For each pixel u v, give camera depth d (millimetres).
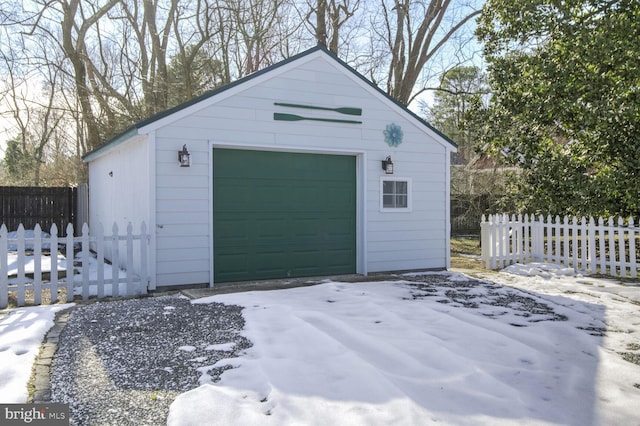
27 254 11859
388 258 9484
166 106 20828
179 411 3062
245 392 3393
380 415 3004
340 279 8477
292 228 8664
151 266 7336
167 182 7477
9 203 14789
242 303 6227
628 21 8695
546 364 4062
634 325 5484
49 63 19203
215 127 7840
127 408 3203
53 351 4344
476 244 16547
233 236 8125
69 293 6738
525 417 3049
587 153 10773
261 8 19234
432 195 10008
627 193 9875
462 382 3566
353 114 9086
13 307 6383
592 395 3445
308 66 8648
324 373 3693
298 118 8539
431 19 20109
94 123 19469
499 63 10734
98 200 12570
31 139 24562
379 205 9398
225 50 20266
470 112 11867
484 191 18734
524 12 10164
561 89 9352
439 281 8430
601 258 9430
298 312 5547
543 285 8180
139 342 4617
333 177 9062
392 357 4035
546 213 11266
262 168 8383
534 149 11133
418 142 9820
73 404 3256
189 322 5320
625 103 8852
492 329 5098
